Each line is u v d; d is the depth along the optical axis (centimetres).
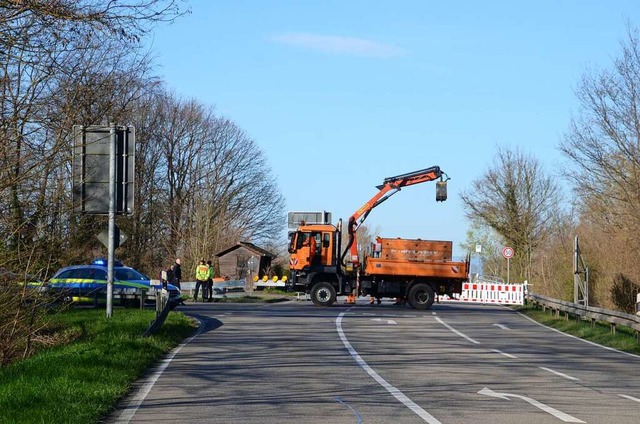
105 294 3409
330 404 1226
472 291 5306
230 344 2158
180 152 7150
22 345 2008
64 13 1421
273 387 1401
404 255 4141
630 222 3928
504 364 1848
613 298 3781
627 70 3934
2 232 1758
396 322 3147
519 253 7150
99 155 2355
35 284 1864
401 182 4309
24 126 1723
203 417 1106
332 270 4144
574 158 4141
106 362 1541
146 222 6669
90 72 2053
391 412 1159
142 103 5884
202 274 4753
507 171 7200
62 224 2064
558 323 3369
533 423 1086
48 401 1124
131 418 1095
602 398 1344
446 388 1422
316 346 2145
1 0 1401
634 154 3925
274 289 6356
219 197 7356
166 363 1727
